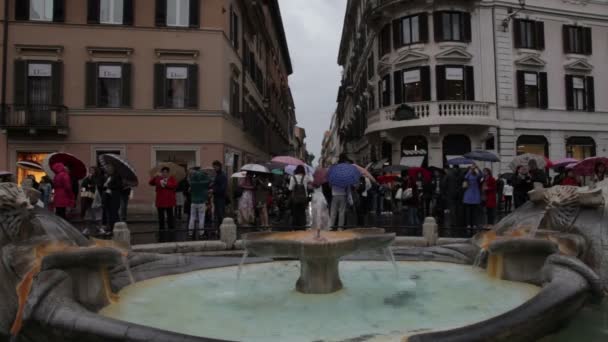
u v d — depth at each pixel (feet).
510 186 63.05
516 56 92.02
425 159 87.45
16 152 75.77
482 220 41.42
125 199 41.68
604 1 99.45
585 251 17.10
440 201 49.78
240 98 98.63
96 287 15.92
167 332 10.16
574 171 43.14
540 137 93.45
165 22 78.84
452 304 16.15
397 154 90.74
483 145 87.76
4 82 75.15
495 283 18.94
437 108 85.35
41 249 14.39
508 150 89.92
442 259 24.40
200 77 79.51
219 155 79.41
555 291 12.92
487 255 21.31
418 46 89.76
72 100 76.43
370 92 114.83
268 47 152.25
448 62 88.22
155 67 78.18
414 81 90.53
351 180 35.50
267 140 150.92
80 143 76.54
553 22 96.17
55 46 75.92
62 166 38.22
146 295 17.93
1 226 14.25
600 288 14.43
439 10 88.63
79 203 69.15
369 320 14.29
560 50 96.32
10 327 12.85
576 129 95.86
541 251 17.90
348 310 15.58
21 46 75.51
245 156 105.19
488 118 85.25
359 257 25.73
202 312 15.55
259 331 13.30
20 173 75.87
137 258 21.66
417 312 15.17
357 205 43.65
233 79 90.02
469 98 88.48
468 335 10.22
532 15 94.12
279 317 14.82
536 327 11.48
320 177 43.60
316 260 18.34
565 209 18.53
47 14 76.79
